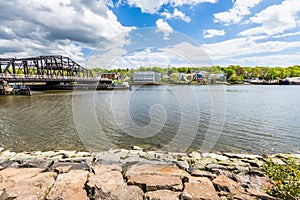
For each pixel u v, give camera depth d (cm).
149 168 322
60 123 842
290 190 229
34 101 1614
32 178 278
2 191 240
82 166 332
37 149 543
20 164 353
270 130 733
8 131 725
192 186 257
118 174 290
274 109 1216
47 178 277
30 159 399
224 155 486
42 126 796
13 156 469
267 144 591
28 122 870
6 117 981
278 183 243
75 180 270
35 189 244
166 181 268
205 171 321
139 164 344
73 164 342
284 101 1620
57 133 692
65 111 1138
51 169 323
